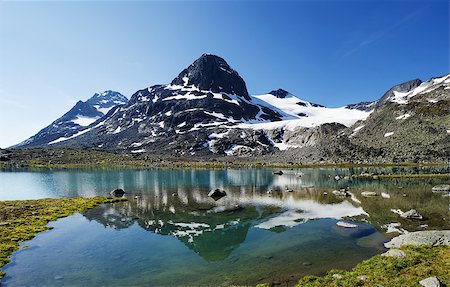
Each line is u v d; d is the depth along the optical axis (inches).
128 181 4505.4
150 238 1652.3
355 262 1181.7
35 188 3774.6
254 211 2301.9
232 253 1382.9
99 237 1668.3
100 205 2593.5
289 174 5408.5
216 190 3073.3
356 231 1652.3
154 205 2583.7
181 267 1226.0
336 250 1349.7
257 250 1407.5
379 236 1539.1
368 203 2455.7
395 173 4739.2
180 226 1895.9
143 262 1290.6
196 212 2292.1
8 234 1657.2
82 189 3676.2
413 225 1738.4
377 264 1059.3
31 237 1651.1
